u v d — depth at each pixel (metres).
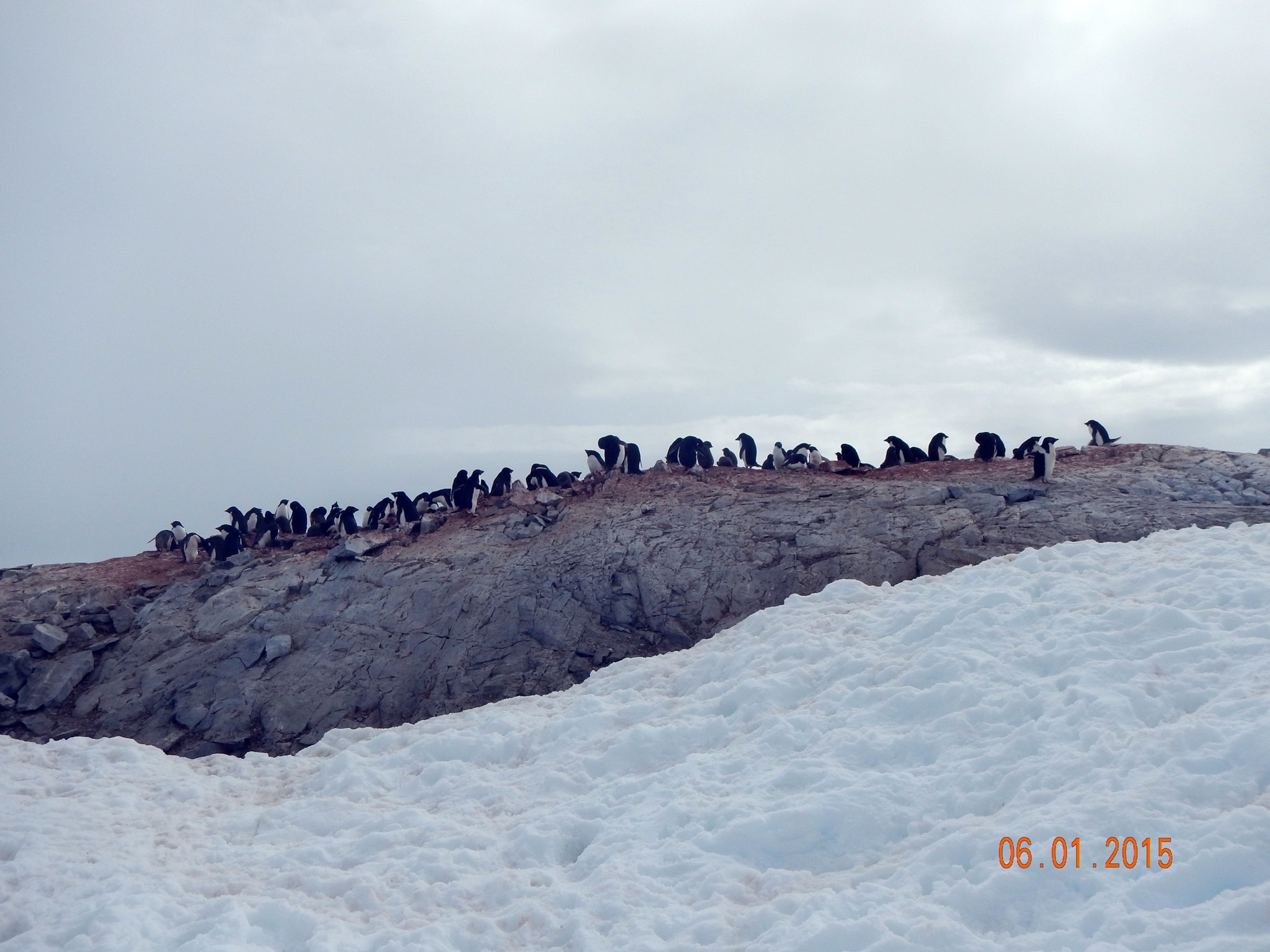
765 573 20.77
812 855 5.88
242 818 7.89
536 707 10.05
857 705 7.64
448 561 23.47
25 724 21.03
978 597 8.78
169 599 24.69
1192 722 5.69
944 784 6.14
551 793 7.66
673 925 5.24
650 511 23.84
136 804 8.26
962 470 24.25
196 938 5.46
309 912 5.73
